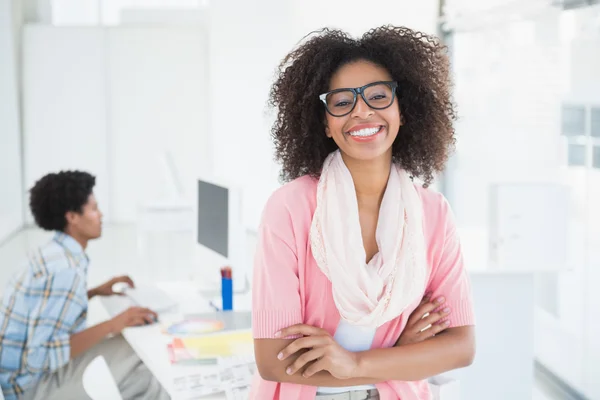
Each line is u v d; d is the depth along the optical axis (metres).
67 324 2.48
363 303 1.33
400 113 1.46
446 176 5.66
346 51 1.39
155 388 2.56
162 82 8.62
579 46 3.51
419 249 1.37
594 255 3.38
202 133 8.73
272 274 1.37
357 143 1.34
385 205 1.38
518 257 3.05
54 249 2.54
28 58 8.36
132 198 8.72
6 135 8.19
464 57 5.28
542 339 3.80
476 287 3.04
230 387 1.84
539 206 3.04
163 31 8.55
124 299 2.83
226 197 2.85
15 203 8.28
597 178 3.36
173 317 2.59
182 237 8.18
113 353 2.61
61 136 8.50
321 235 1.35
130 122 8.62
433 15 5.64
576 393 3.49
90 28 8.43
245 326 2.37
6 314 2.47
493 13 4.59
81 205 2.60
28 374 2.49
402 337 1.45
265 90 7.07
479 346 3.05
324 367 1.33
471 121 5.16
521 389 3.09
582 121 3.49
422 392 1.49
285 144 1.48
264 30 6.99
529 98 4.14
